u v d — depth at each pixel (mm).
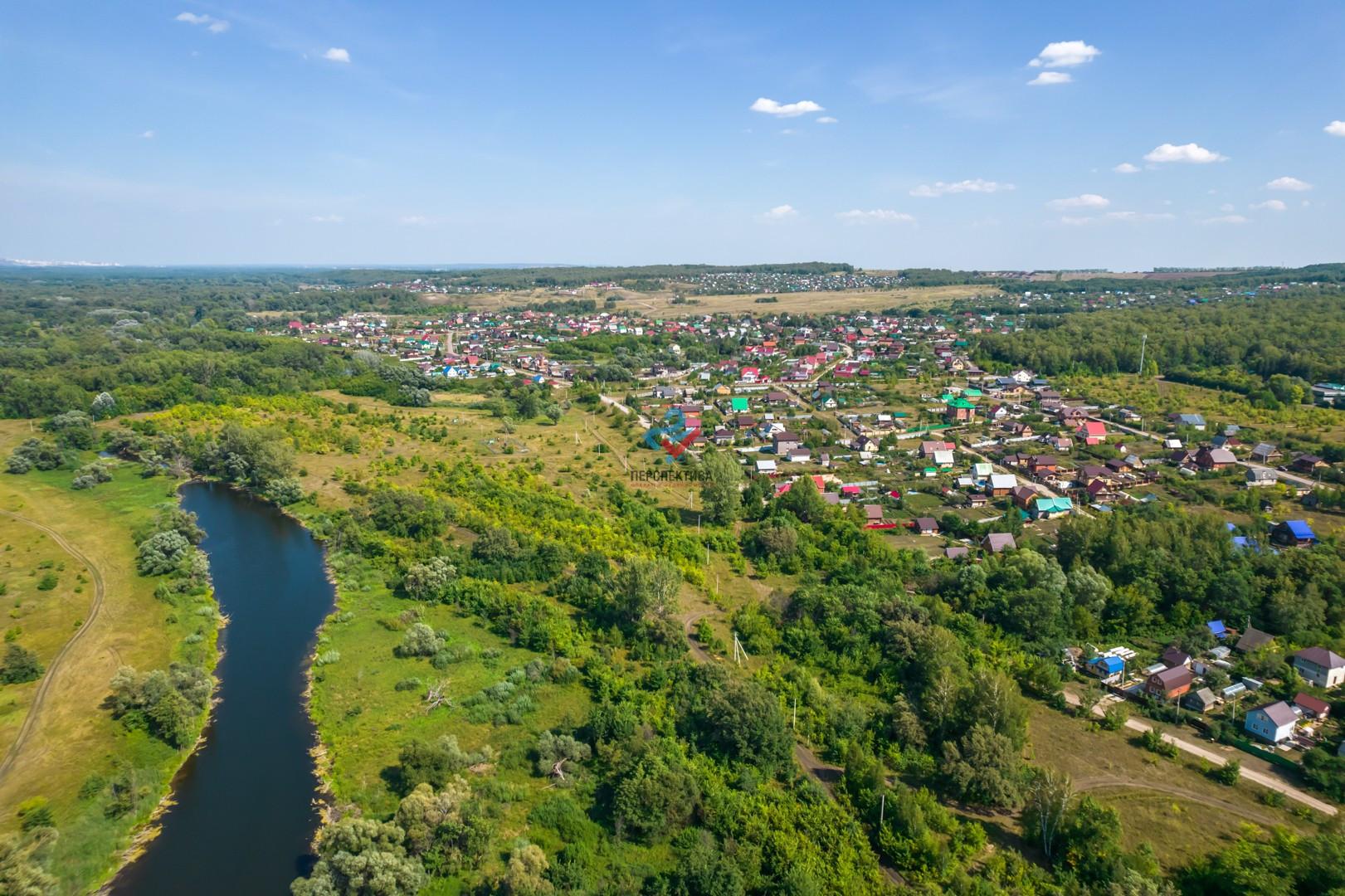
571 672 85375
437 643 92000
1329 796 67438
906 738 73688
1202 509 133500
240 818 66500
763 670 86375
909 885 57750
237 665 91062
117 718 77688
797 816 64000
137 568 112562
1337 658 82688
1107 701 83188
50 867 58562
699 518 135625
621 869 59562
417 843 59875
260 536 131500
